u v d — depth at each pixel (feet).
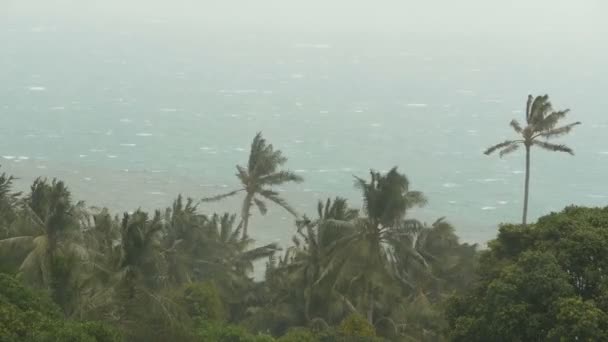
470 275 269.44
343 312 229.45
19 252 212.84
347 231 233.76
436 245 281.13
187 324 196.44
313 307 233.96
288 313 236.84
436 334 236.02
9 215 257.75
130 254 194.70
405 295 257.34
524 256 169.17
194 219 293.02
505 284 165.78
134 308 186.70
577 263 168.14
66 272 199.31
